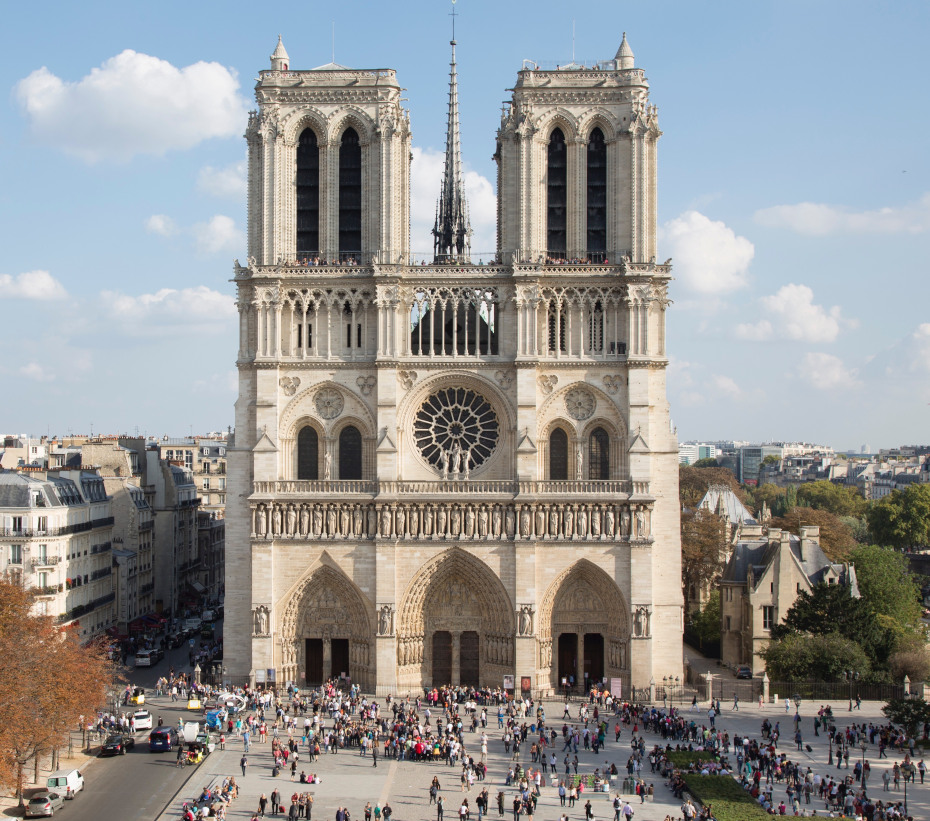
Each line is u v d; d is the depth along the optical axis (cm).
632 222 13350
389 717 12162
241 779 9962
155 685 13675
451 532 13062
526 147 13400
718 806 8825
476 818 8888
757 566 14950
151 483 19712
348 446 13550
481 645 13300
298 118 13600
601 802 9312
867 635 13225
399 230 13475
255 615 13050
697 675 13825
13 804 9225
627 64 13575
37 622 10550
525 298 13250
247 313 13500
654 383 13362
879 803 8800
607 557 13050
